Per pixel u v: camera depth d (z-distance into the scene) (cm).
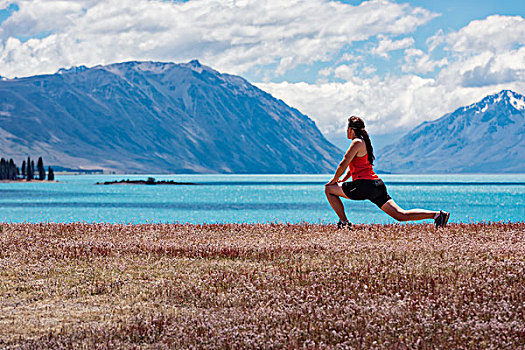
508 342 713
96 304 961
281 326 791
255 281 1046
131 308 926
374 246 1352
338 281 1028
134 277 1143
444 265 1134
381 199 1593
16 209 6012
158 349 728
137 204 6981
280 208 6212
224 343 733
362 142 1548
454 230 1583
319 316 825
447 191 12319
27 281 1120
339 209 1680
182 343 746
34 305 958
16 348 735
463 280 993
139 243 1516
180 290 1010
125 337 778
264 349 719
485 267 1098
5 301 977
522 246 1311
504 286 952
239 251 1359
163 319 834
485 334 746
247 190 12888
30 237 1638
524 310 831
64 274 1177
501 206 6638
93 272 1184
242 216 4978
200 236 1662
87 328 807
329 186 1648
